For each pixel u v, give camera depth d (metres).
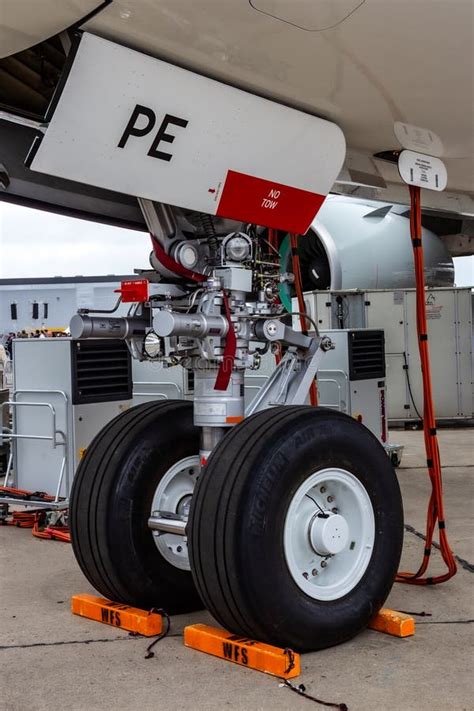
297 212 3.29
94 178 2.73
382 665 2.57
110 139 2.69
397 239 9.39
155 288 3.22
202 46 2.68
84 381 5.14
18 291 20.98
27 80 2.90
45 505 4.81
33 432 5.27
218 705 2.30
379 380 6.73
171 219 3.20
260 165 3.09
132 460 3.05
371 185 4.32
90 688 2.45
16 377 5.29
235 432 2.75
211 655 2.70
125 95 2.65
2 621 3.11
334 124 3.32
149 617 2.90
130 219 3.78
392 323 9.43
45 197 3.42
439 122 3.58
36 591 3.51
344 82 3.03
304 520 2.74
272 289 3.27
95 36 2.53
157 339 3.25
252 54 2.76
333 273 8.95
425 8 2.58
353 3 2.51
